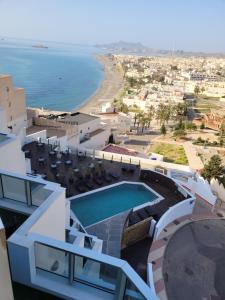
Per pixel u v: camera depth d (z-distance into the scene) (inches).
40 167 1376.7
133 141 3356.3
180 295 914.7
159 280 956.6
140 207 1192.2
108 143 2758.4
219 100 6692.9
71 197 1177.4
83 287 279.4
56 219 364.2
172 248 1108.5
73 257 269.7
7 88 2118.6
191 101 6102.4
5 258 188.4
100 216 1136.8
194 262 1055.6
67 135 2050.9
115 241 980.6
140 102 5280.5
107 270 262.2
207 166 2036.2
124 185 1327.5
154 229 1108.5
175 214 1258.6
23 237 282.4
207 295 926.4
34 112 2588.6
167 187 1366.9
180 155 2888.8
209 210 1434.5
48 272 289.6
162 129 3742.6
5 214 368.8
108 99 6018.7
